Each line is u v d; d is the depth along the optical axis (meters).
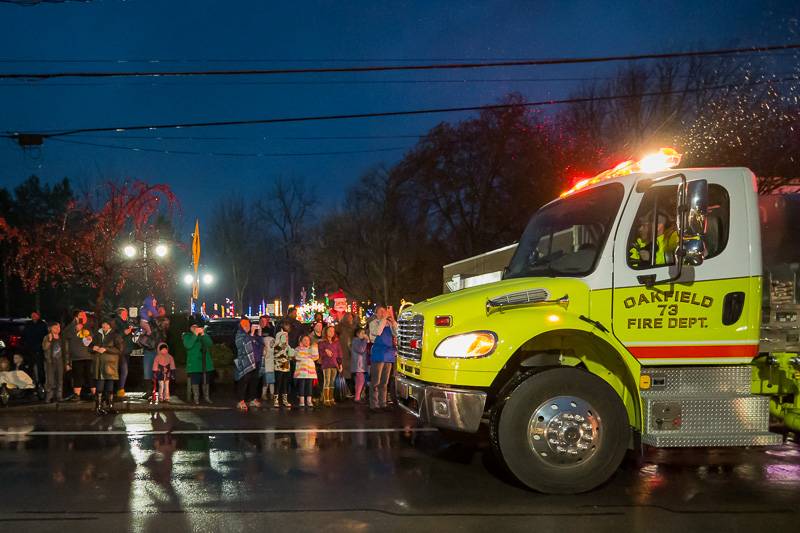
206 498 6.23
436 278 42.03
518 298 6.65
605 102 30.42
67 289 46.62
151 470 7.36
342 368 14.02
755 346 6.60
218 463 7.72
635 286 6.57
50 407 12.36
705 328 6.59
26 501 6.14
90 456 8.11
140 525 5.45
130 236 21.70
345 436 9.50
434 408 6.64
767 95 24.81
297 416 11.62
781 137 24.61
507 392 6.55
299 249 62.78
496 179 37.50
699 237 6.15
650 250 6.62
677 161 7.11
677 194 6.43
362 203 45.28
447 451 8.41
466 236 39.03
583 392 6.45
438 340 6.68
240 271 69.56
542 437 6.38
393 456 8.12
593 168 30.36
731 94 25.86
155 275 23.25
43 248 21.08
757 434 6.46
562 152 31.83
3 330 17.77
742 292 6.61
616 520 5.65
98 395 11.93
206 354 13.22
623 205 6.69
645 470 7.43
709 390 6.58
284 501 6.15
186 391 15.17
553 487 6.40
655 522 5.61
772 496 6.41
